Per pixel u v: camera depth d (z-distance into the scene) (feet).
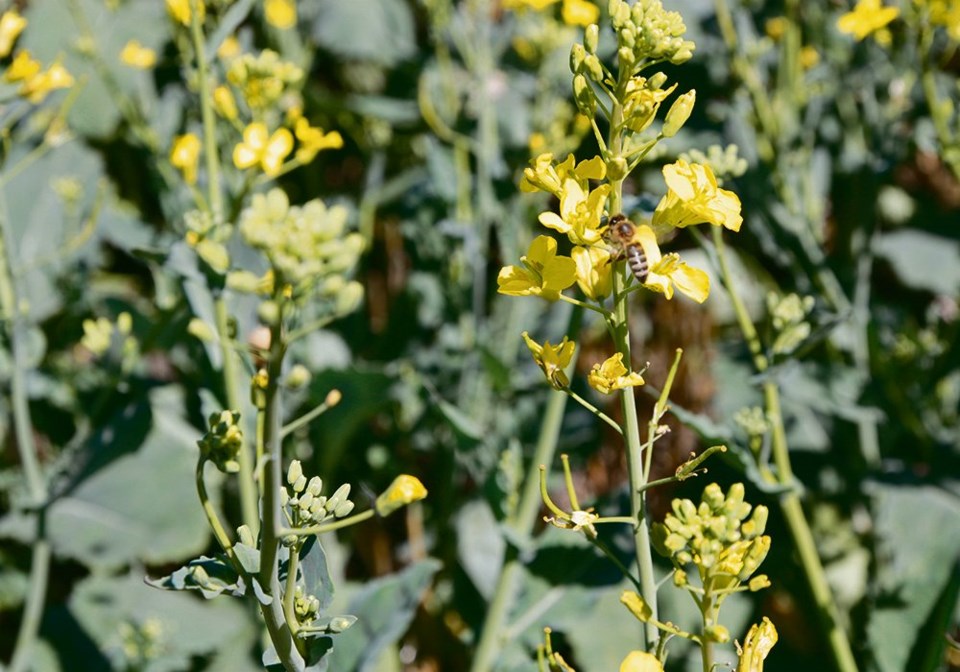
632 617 2.24
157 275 2.50
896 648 1.95
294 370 1.40
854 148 2.90
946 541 2.06
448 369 2.64
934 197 3.28
